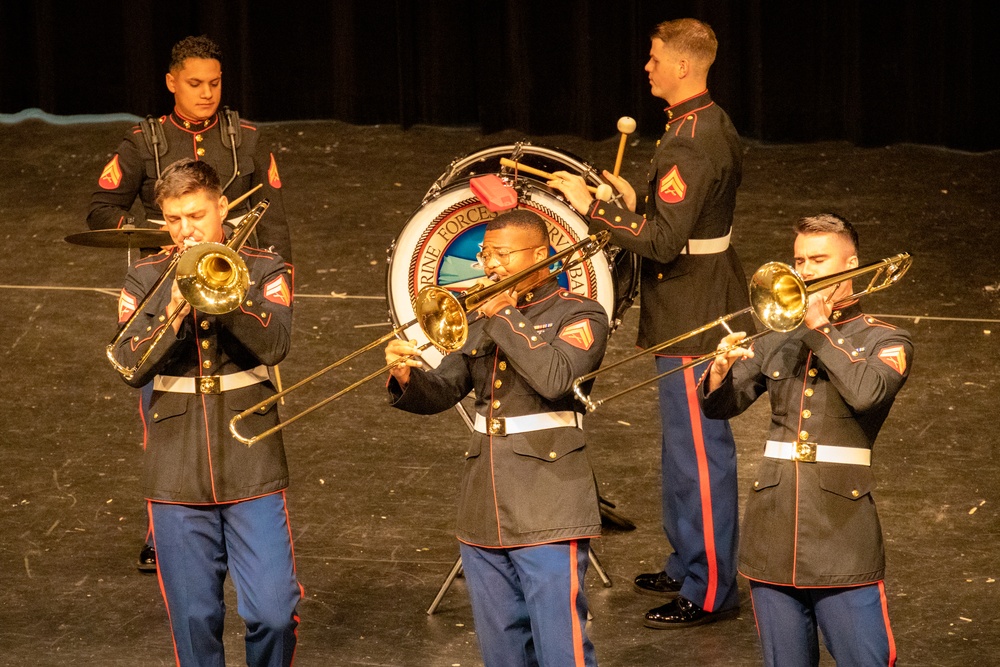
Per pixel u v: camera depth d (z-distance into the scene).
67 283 28.72
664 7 40.28
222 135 18.00
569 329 12.84
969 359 24.67
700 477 16.33
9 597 17.06
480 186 15.21
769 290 11.46
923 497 19.62
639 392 23.72
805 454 12.27
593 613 16.67
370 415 23.00
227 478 13.32
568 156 17.12
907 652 15.39
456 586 17.34
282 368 24.64
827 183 36.22
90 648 15.76
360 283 28.84
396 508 19.69
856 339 12.37
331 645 15.82
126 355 13.11
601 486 20.33
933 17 39.22
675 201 15.90
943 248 30.75
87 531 19.02
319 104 43.12
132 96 42.38
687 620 16.30
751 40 40.22
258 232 18.09
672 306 16.55
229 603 17.17
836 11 39.94
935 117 39.78
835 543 12.11
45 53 42.09
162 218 17.86
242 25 42.09
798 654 12.45
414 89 41.97
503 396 12.86
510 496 12.63
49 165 37.62
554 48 40.81
